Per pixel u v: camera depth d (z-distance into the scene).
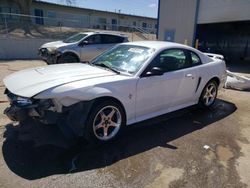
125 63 3.98
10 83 3.39
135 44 4.44
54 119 3.08
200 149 3.48
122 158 3.15
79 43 10.06
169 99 4.26
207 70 4.93
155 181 2.72
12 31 17.80
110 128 3.58
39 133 3.70
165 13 18.78
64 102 3.05
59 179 2.68
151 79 3.82
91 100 3.21
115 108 3.48
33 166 2.89
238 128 4.32
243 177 2.86
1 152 3.15
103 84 3.31
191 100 4.81
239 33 20.75
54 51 9.63
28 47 15.84
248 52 21.00
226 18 14.44
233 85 7.40
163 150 3.41
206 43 18.23
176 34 18.14
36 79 3.33
